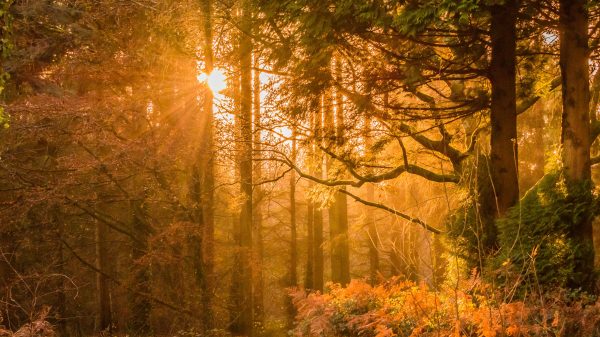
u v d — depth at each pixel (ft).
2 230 44.57
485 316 16.14
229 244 57.21
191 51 39.70
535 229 24.84
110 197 47.67
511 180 28.76
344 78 29.40
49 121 39.81
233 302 50.96
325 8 25.62
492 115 29.50
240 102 39.58
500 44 28.78
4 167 39.45
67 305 62.64
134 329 55.16
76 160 41.32
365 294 23.75
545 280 24.03
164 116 45.44
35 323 20.92
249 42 32.83
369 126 32.42
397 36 26.21
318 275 74.43
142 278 52.90
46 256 54.39
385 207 34.94
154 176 44.88
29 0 37.70
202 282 45.29
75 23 41.11
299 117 31.12
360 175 35.70
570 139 26.13
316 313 23.76
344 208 70.08
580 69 26.21
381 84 29.14
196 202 45.34
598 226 45.24
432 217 44.62
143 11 42.14
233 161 41.75
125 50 43.09
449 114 30.83
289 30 30.04
